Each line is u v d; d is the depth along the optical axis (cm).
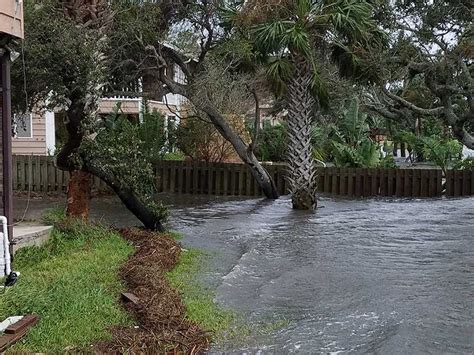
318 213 1708
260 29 1595
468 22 2225
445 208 1838
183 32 1772
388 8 2259
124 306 667
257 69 1827
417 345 597
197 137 2420
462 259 1042
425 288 834
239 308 737
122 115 2455
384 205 1925
